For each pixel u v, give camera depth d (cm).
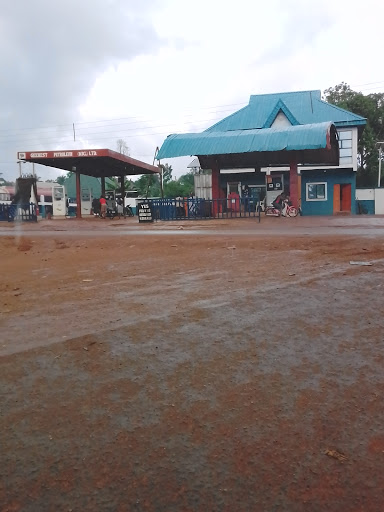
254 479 190
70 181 6006
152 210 2150
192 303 448
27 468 199
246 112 3189
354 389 261
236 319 389
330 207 2959
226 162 2650
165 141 2300
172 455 206
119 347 331
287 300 449
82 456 206
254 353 314
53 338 355
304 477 190
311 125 2205
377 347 320
